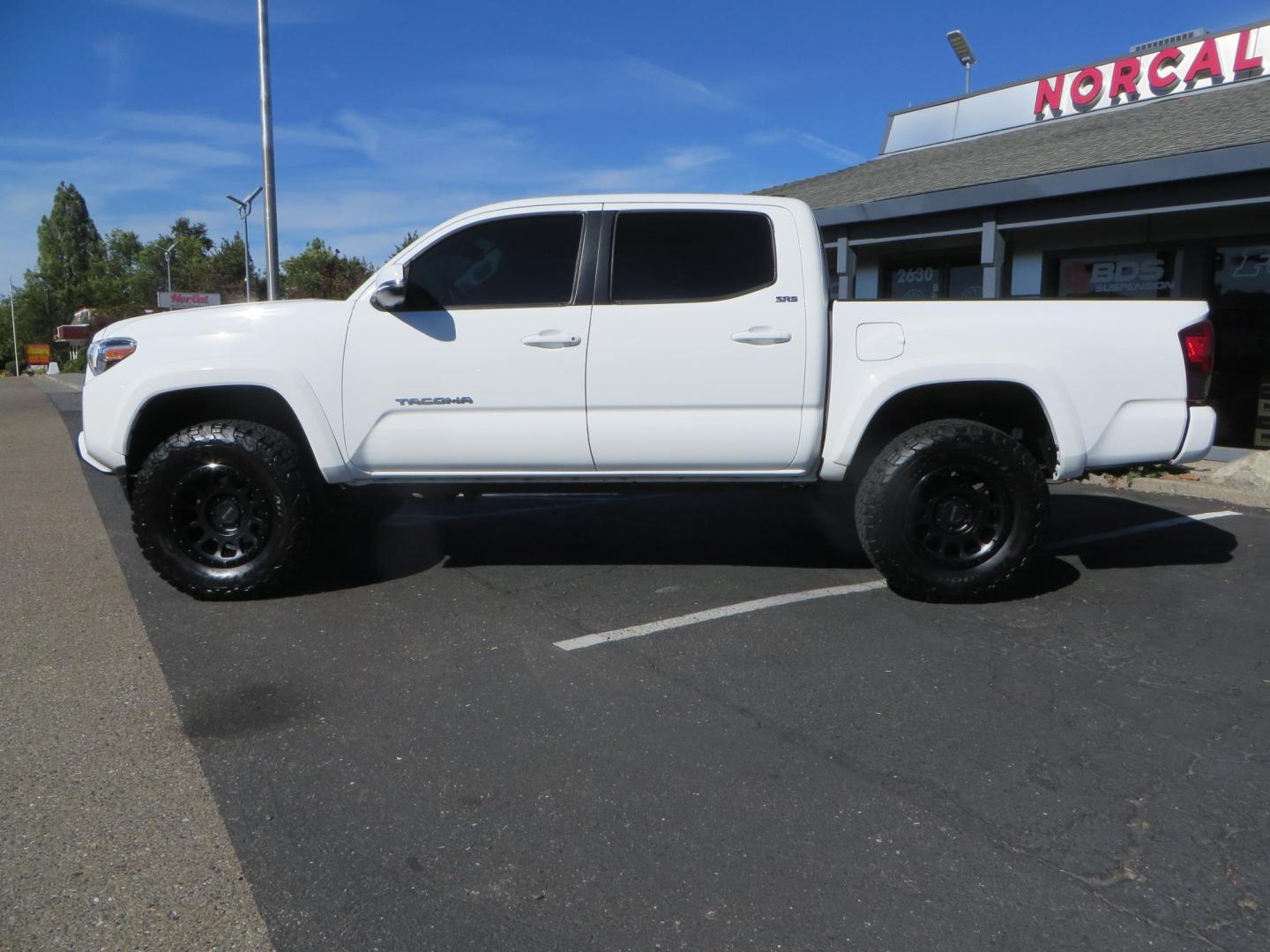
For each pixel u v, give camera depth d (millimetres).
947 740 3447
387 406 4965
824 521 7023
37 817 2967
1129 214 9859
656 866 2707
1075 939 2391
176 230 75188
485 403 4938
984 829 2879
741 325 4863
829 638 4461
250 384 4922
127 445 5027
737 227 4941
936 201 11266
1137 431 4883
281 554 5047
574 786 3141
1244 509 7297
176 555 5070
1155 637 4453
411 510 7527
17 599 5238
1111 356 4840
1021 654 4254
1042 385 4801
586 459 5008
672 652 4305
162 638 4566
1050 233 12125
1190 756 3312
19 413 18562
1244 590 5168
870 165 16172
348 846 2812
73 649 4430
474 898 2572
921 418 5262
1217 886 2596
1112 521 6871
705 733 3510
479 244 4992
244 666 4195
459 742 3457
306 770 3258
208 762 3324
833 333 4875
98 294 81875
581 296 4918
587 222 4957
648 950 2365
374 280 4980
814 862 2717
